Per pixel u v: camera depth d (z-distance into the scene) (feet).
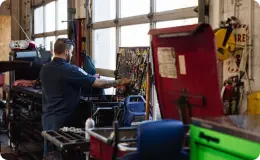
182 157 6.92
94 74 16.55
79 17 22.29
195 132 6.63
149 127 6.37
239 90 10.64
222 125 6.04
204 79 7.60
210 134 6.27
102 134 8.55
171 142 6.53
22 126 16.87
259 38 10.31
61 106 12.52
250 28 10.47
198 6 12.19
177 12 13.98
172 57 8.30
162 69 8.73
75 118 12.76
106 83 12.37
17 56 17.63
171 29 7.93
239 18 10.82
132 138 7.92
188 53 7.82
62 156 11.03
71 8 22.58
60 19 26.37
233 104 10.58
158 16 15.17
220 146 6.06
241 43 10.69
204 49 7.40
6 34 29.30
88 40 21.13
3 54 29.19
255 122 6.31
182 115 8.24
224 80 11.09
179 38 7.92
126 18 17.60
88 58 16.94
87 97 13.01
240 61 10.64
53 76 12.50
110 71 19.17
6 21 29.32
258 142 5.37
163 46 8.48
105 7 20.01
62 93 12.47
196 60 7.66
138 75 12.80
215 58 7.23
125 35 17.98
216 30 10.22
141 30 16.62
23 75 18.54
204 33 7.28
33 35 32.19
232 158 5.85
